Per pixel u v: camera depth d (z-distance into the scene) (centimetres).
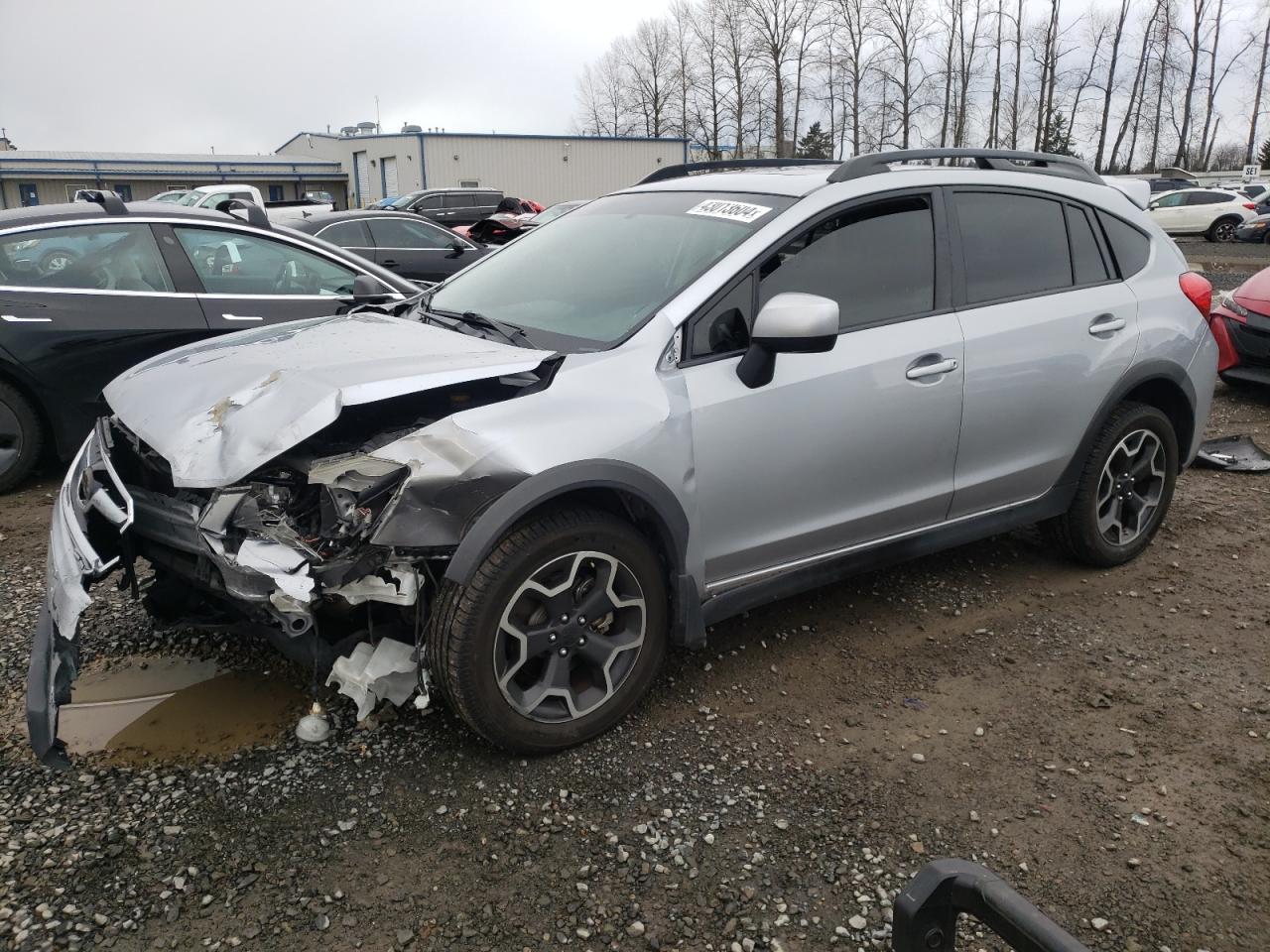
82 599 269
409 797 272
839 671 348
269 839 254
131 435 311
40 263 524
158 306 546
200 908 231
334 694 322
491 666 272
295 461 275
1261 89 5747
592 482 275
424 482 254
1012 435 380
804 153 5866
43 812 263
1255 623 387
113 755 290
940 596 411
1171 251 445
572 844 255
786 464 320
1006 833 263
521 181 4491
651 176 432
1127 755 299
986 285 374
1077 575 434
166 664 343
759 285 319
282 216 2044
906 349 343
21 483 549
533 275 368
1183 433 448
